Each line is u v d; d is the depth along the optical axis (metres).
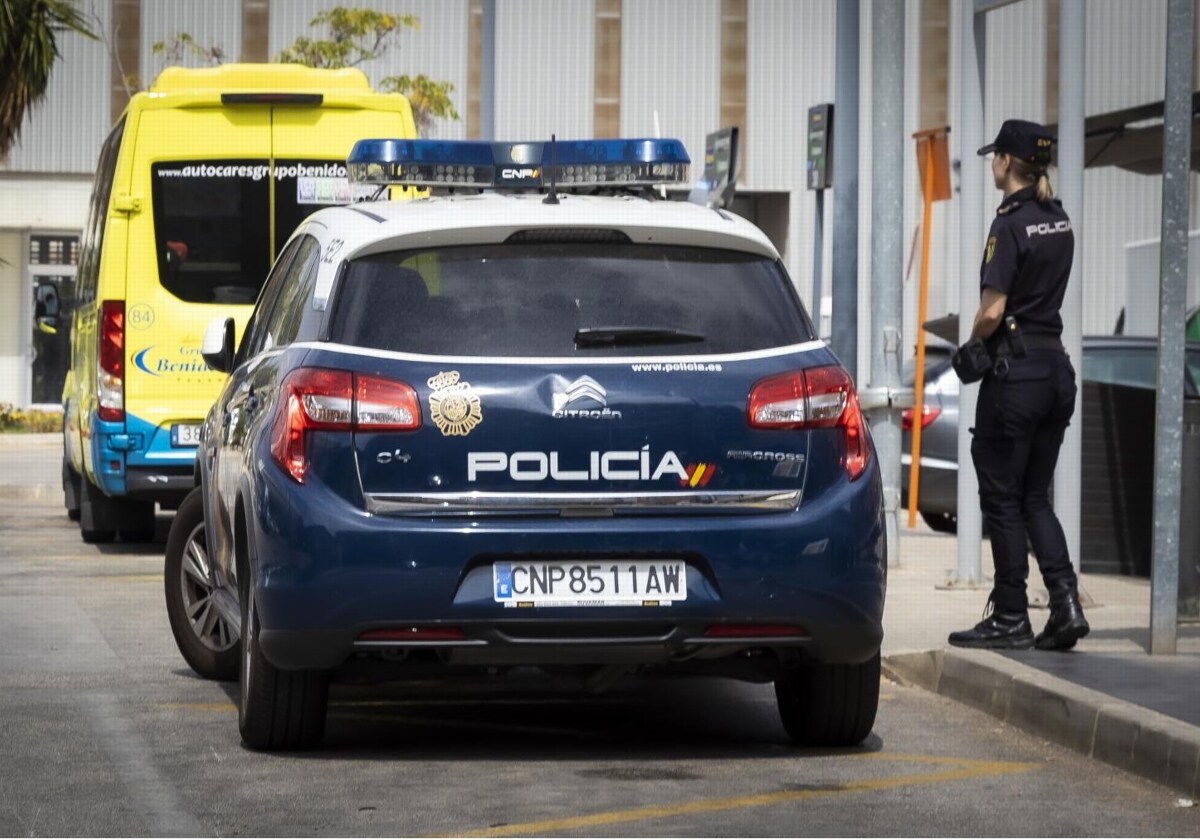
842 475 8.30
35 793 7.96
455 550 7.99
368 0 45.19
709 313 8.36
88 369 18.47
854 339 17.66
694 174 47.97
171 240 17.27
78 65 45.00
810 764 8.68
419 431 8.06
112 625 13.38
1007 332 10.89
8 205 45.72
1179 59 10.74
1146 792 8.15
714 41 47.94
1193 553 12.27
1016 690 9.77
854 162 17.53
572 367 8.16
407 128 17.67
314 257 9.03
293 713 8.66
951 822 7.54
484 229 8.37
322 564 8.01
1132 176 46.41
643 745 9.13
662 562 8.09
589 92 47.28
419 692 10.78
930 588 14.46
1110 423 15.73
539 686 10.98
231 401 9.89
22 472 29.59
